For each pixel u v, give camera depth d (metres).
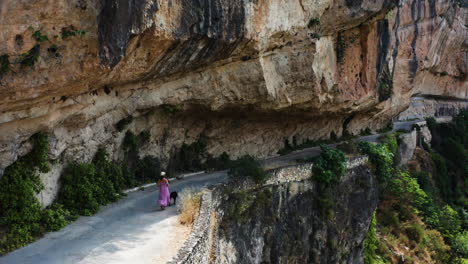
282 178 16.38
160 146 16.84
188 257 8.14
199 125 18.19
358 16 20.02
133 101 13.59
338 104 23.14
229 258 12.69
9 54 7.99
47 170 10.66
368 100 26.59
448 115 53.00
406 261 23.89
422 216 29.17
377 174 23.53
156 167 16.28
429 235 27.28
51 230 10.11
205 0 11.77
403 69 33.75
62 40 8.78
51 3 8.28
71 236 9.80
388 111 34.03
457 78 51.97
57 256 8.59
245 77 15.91
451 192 39.31
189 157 18.22
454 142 44.56
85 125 12.02
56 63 8.94
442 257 26.38
